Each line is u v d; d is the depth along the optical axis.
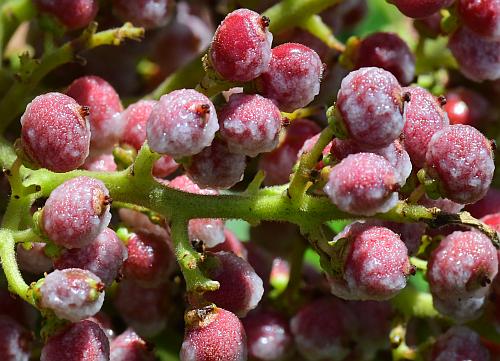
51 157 0.24
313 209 0.24
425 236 0.25
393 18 0.32
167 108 0.23
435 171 0.23
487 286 0.24
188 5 0.29
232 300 0.24
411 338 0.27
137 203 0.24
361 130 0.23
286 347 0.26
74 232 0.23
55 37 0.26
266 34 0.23
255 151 0.24
